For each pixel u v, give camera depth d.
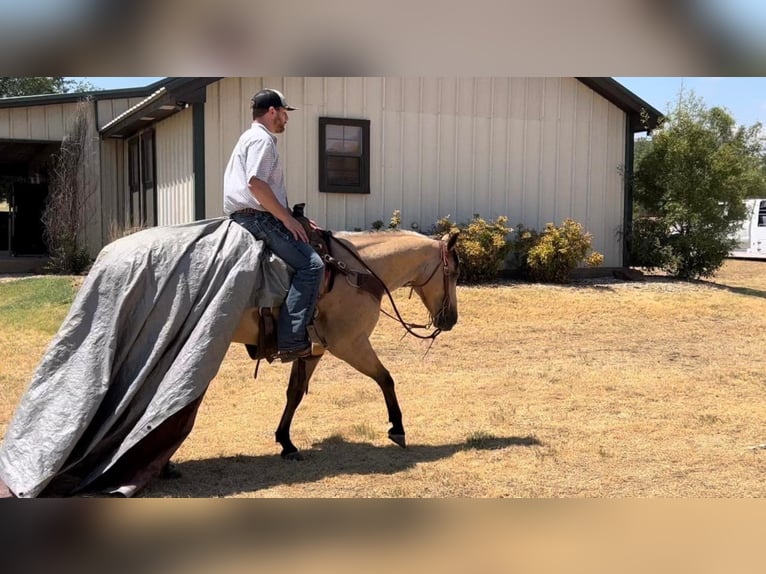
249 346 5.12
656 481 4.88
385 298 12.09
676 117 15.68
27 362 8.48
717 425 6.22
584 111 15.59
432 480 4.90
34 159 23.36
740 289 15.20
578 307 12.44
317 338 5.25
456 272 6.09
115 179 18.30
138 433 4.32
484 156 14.73
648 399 7.13
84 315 4.46
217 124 12.72
